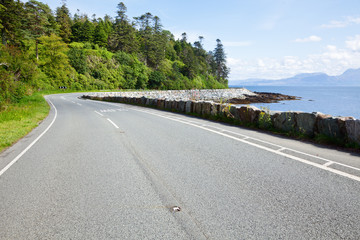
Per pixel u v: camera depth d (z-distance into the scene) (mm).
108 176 4066
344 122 6016
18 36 55156
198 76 127438
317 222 2541
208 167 4430
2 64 21312
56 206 3020
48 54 64188
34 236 2383
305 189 3379
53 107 22797
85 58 75125
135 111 16812
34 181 3908
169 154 5375
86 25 98375
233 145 6184
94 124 10641
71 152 5785
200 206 2943
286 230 2404
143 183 3721
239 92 92562
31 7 66062
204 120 11664
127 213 2809
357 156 5035
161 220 2639
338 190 3322
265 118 8758
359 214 2688
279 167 4355
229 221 2592
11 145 6934
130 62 95062
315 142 6516
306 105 43938
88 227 2529
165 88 102688
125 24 105250
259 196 3191
